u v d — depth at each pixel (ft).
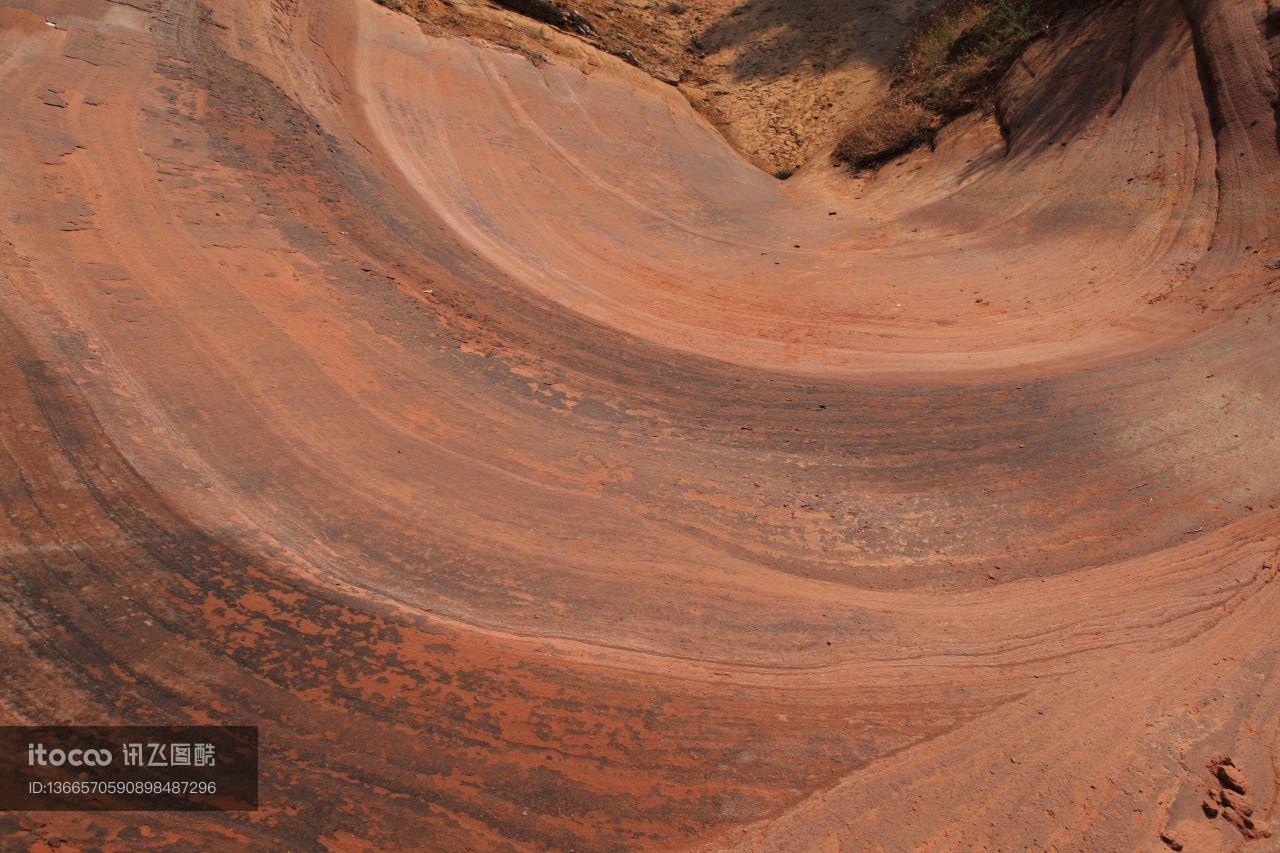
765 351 34.27
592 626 19.69
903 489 25.05
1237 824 14.88
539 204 46.32
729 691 18.20
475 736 16.15
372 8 55.42
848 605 21.06
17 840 12.37
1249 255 35.63
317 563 20.12
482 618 19.52
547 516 22.97
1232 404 27.50
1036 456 26.25
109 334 24.73
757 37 80.69
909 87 64.85
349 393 26.23
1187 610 20.44
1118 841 14.75
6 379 21.77
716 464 25.90
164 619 17.19
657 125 61.77
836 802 15.71
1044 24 57.82
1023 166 49.39
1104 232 41.39
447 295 33.76
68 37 37.50
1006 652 19.56
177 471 21.33
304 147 39.27
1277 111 39.06
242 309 27.94
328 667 17.08
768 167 65.36
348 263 32.99
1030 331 35.35
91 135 32.73
